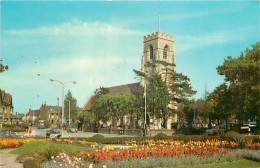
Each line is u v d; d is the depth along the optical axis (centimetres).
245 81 4069
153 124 6319
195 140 2744
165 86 6284
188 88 6456
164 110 6284
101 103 7219
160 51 8831
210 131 4928
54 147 2100
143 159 1573
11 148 2542
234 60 4284
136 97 7125
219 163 1655
